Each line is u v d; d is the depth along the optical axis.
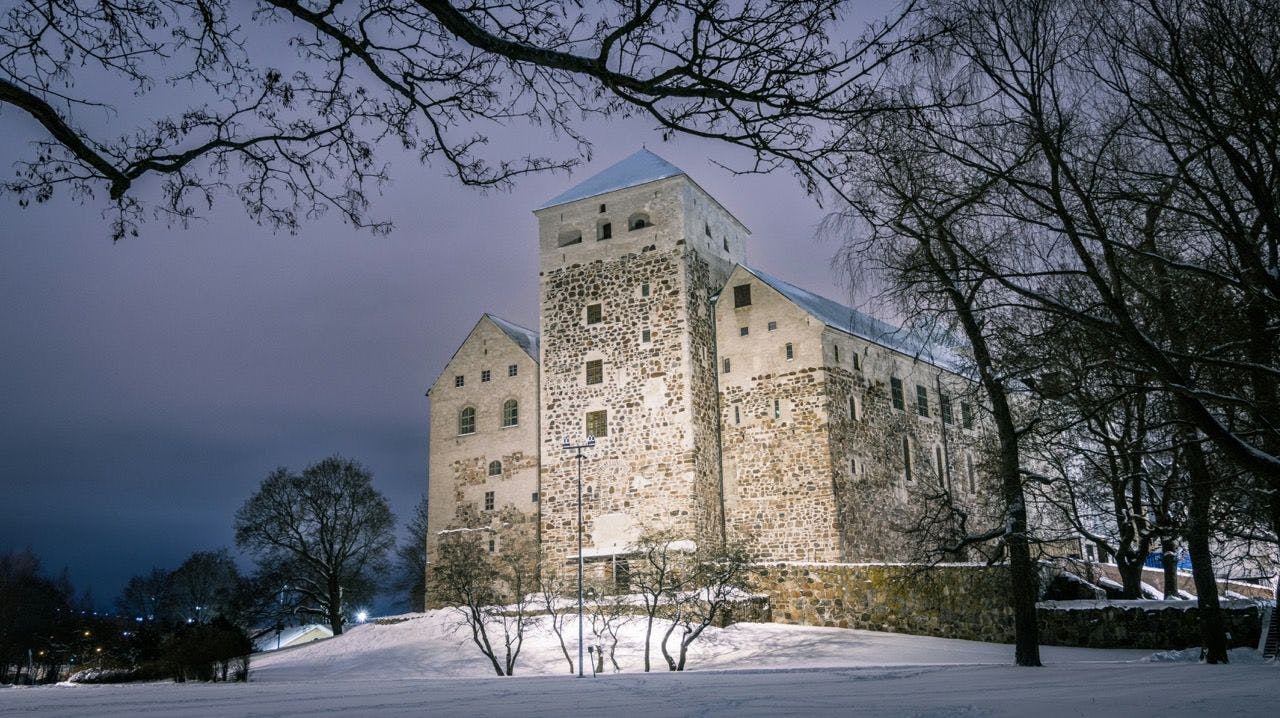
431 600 47.28
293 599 57.00
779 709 6.58
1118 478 30.41
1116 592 42.69
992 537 25.27
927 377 50.34
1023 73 11.97
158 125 7.10
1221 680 10.32
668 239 45.19
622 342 45.22
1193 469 20.36
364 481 55.72
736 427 44.72
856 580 38.47
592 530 43.88
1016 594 23.94
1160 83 12.20
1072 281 14.73
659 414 43.59
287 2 6.72
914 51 7.29
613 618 36.22
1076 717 5.62
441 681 15.62
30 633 68.56
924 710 6.29
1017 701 7.00
